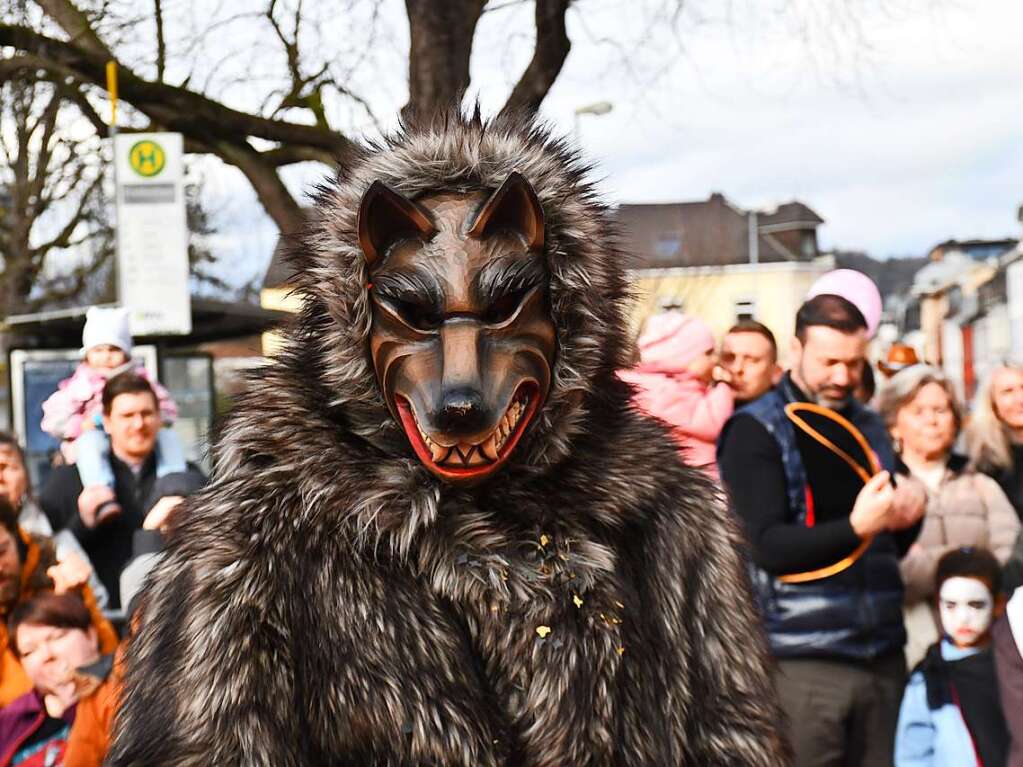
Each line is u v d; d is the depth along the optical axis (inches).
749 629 73.7
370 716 65.6
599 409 74.8
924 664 136.3
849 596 123.4
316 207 75.4
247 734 63.3
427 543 68.5
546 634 67.8
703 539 73.8
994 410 160.9
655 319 150.6
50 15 264.8
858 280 132.0
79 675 122.2
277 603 65.8
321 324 72.3
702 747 70.7
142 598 69.9
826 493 125.3
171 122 270.2
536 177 72.9
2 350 399.9
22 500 150.1
